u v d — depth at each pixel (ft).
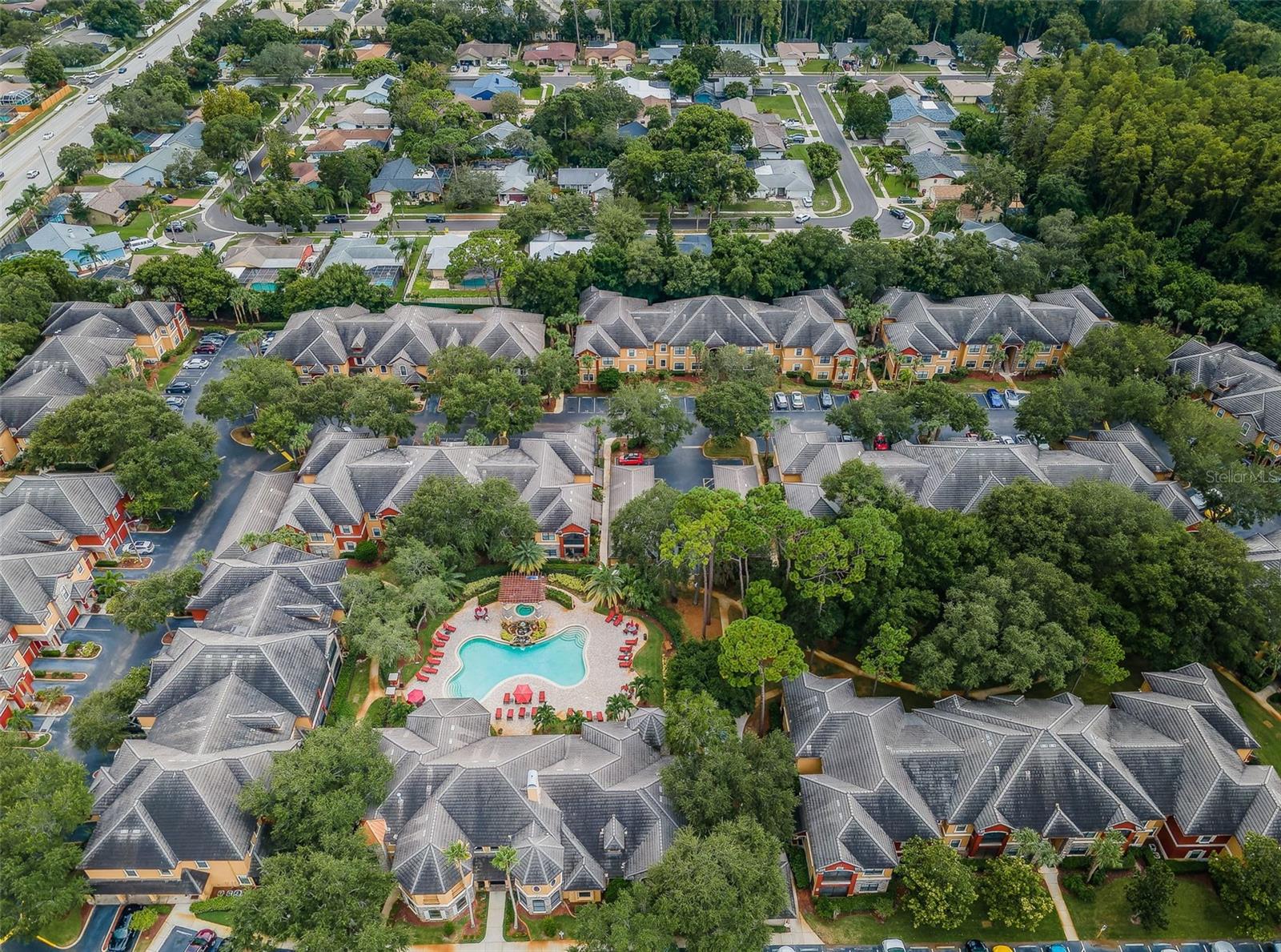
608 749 347.15
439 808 320.70
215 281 640.17
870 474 427.33
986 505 422.41
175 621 423.64
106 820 316.60
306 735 345.10
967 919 317.63
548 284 618.44
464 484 442.91
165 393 572.10
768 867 295.89
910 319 605.31
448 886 304.09
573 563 459.32
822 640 416.05
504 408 509.35
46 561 419.54
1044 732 337.52
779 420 534.78
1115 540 391.65
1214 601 379.76
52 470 507.30
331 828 305.94
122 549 463.83
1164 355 559.79
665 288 640.17
